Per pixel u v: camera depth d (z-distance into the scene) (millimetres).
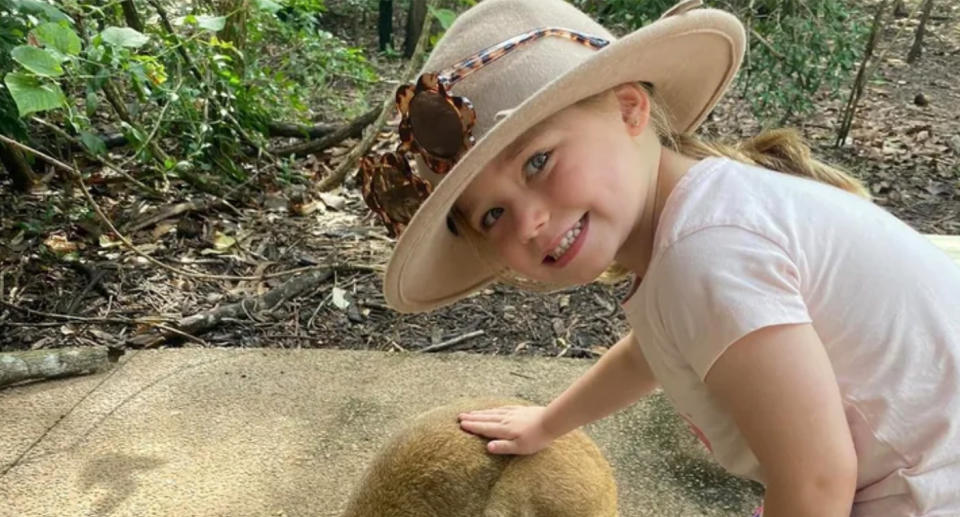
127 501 1633
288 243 2748
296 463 1747
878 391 930
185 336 2230
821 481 847
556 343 2242
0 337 2184
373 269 2553
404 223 1032
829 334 925
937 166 3531
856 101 3625
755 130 3797
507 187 913
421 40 2861
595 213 926
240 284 2502
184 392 1989
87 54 2271
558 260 934
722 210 917
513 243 938
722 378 885
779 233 909
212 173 3098
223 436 1829
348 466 1737
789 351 854
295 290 2443
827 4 3355
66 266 2516
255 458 1762
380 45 6012
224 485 1681
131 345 2195
